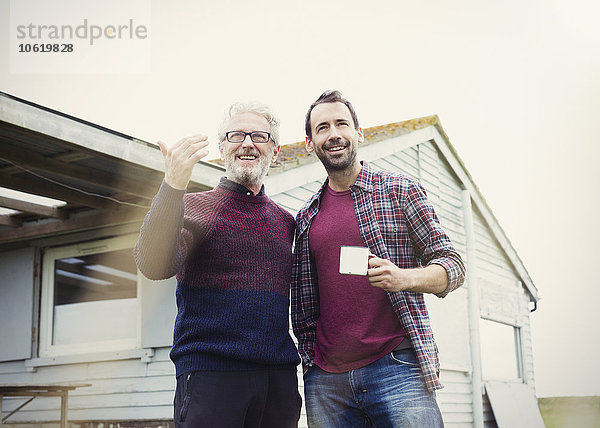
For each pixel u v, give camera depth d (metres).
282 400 2.00
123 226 5.57
